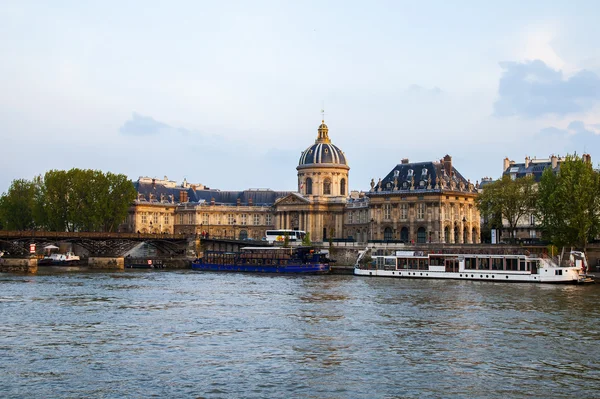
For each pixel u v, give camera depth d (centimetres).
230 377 3588
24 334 4631
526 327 4934
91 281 8462
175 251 13475
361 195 16662
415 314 5534
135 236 12175
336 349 4212
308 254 11031
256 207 16450
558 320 5225
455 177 12669
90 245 11944
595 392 3384
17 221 13888
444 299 6519
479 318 5325
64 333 4672
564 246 9094
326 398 3262
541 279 8494
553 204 8919
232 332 4741
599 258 9281
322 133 16050
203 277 9631
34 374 3628
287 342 4412
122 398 3253
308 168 15475
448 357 4019
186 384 3466
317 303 6238
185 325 5006
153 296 6781
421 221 12262
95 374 3634
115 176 13100
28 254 10456
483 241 13425
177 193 16962
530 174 12038
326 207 15212
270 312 5653
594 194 8825
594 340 4481
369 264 10256
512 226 10619
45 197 12862
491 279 8831
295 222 15338
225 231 16300
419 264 9481
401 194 12494
